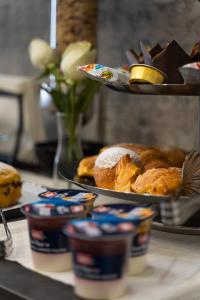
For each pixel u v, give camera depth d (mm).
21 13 2072
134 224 762
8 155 2068
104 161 1081
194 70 955
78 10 1445
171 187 961
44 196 962
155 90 1012
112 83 1052
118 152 1086
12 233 1027
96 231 711
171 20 1508
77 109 1464
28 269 859
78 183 1065
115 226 720
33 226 838
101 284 724
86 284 727
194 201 893
